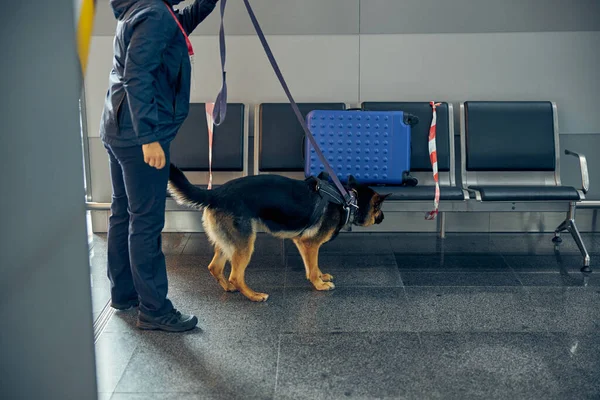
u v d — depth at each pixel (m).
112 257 3.15
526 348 2.79
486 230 4.55
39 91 1.58
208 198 3.19
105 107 2.81
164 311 3.00
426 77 4.40
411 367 2.63
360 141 3.95
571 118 4.43
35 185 1.63
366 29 4.34
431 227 4.55
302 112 4.24
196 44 4.35
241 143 4.21
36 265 1.68
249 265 3.90
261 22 4.33
